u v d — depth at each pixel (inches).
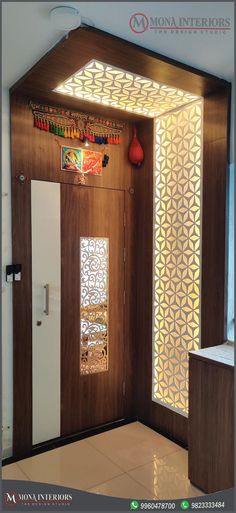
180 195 106.3
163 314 112.4
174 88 92.6
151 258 116.2
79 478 89.5
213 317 95.2
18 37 72.2
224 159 92.1
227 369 77.9
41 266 102.3
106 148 114.3
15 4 62.4
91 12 64.6
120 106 105.7
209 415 82.3
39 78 87.1
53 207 104.0
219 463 79.8
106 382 116.7
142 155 117.9
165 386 112.1
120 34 70.6
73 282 108.7
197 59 80.1
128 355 121.3
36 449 102.0
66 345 107.9
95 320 113.7
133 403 122.3
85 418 112.6
